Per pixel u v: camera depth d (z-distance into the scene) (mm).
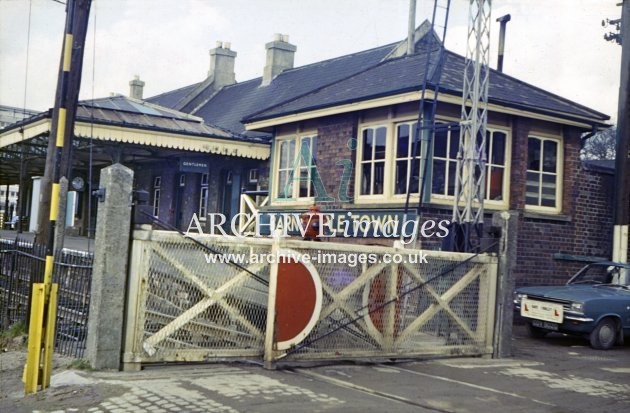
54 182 7414
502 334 9945
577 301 11398
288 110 16172
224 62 30875
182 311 7555
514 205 14375
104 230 7215
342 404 6418
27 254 10750
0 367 8555
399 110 13938
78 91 11383
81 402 6168
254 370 7762
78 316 8734
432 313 9297
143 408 5980
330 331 8352
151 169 25453
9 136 19328
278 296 7934
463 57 15992
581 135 15727
